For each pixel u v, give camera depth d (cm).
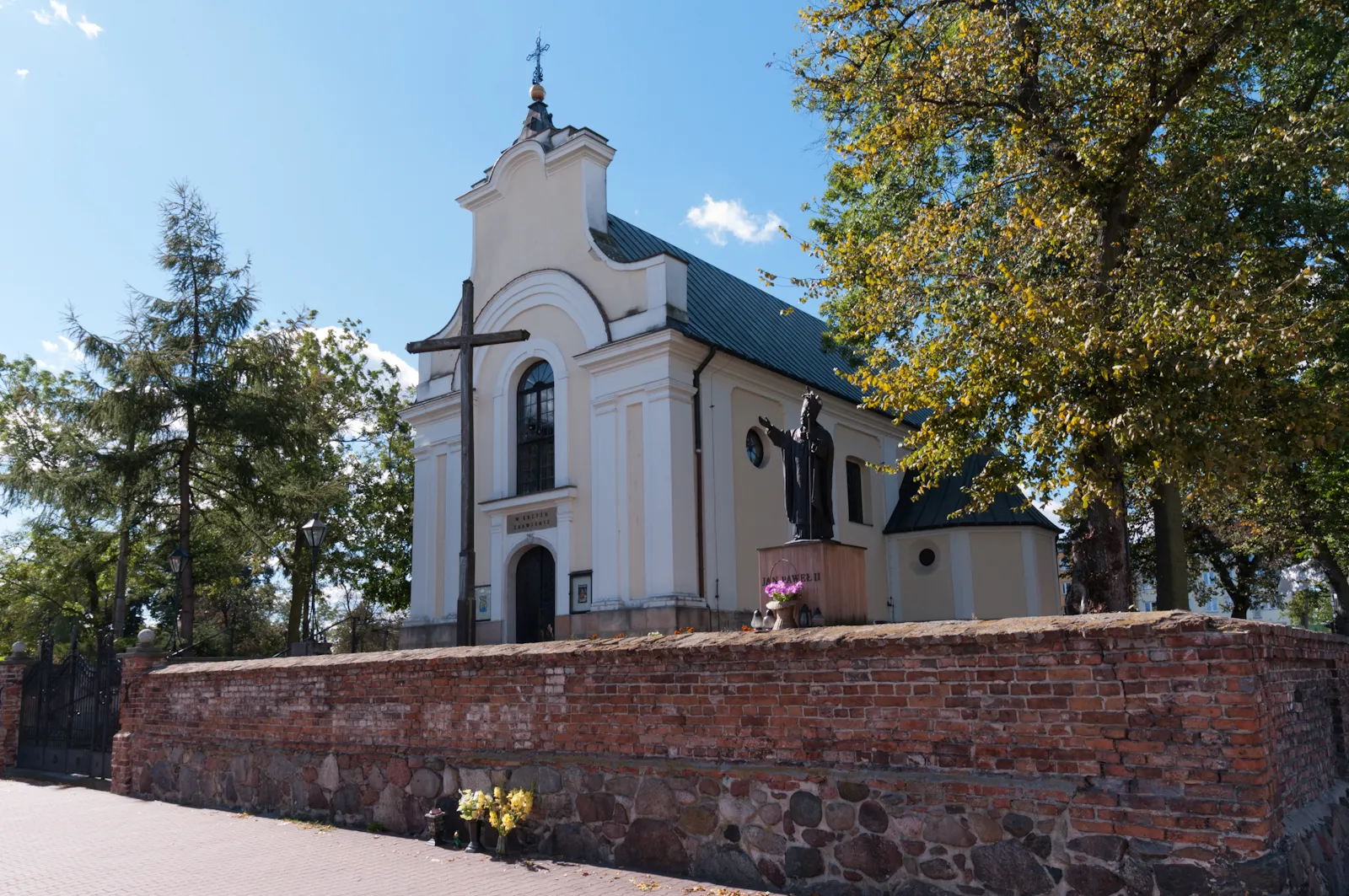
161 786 1438
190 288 2534
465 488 1622
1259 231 1513
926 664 706
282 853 1006
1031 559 2575
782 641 776
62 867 998
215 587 3884
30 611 3741
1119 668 621
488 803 956
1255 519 2148
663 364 2016
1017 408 1298
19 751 1952
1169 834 591
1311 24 1361
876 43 1450
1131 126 1345
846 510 2548
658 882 805
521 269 2338
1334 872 670
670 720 852
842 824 731
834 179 2048
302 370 3100
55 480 2367
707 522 2031
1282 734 659
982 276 1433
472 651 1025
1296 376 1434
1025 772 653
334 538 3444
